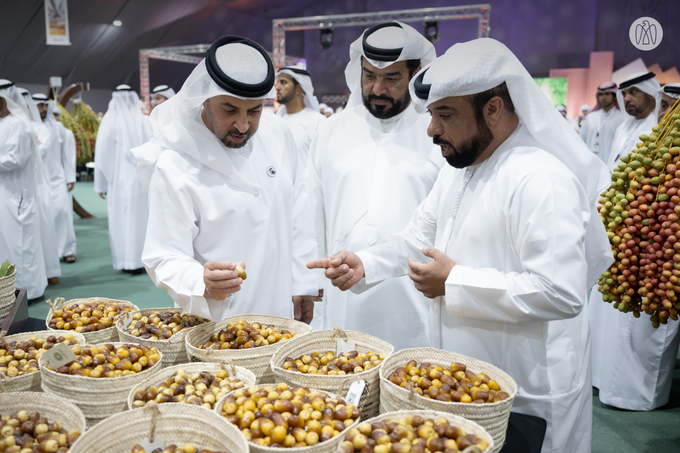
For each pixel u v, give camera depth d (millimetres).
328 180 2311
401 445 983
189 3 16531
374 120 2262
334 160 2279
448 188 1593
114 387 1205
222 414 1119
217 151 1647
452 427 1046
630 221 1548
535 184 1247
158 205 1598
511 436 1255
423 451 980
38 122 5391
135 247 5445
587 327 1553
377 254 1667
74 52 16438
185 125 1621
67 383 1209
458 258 1449
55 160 5793
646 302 1555
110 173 5434
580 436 1514
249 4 18297
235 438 1025
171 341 1468
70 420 1138
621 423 2727
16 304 1888
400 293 2158
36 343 1466
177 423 1097
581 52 15031
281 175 1855
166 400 1183
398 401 1180
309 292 2006
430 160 2164
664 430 2652
